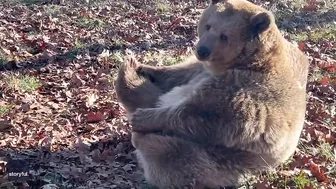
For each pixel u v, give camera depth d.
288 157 3.71
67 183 3.60
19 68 6.07
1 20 8.05
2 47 6.45
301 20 8.23
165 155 3.38
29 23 7.91
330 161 3.95
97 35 7.44
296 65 3.66
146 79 4.02
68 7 8.98
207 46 3.34
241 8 3.39
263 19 3.29
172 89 3.84
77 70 6.01
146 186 3.58
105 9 8.95
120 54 6.58
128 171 3.79
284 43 3.53
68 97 5.18
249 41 3.33
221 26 3.36
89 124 4.56
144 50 6.85
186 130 3.29
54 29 7.67
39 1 9.49
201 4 9.60
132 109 3.94
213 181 3.44
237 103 3.23
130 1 9.53
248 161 3.41
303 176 3.65
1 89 5.26
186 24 8.14
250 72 3.35
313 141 4.23
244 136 3.27
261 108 3.28
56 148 4.06
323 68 6.01
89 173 3.74
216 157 3.36
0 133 4.30
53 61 6.32
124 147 4.14
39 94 5.27
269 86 3.34
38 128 4.41
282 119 3.37
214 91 3.27
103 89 5.42
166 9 9.12
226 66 3.41
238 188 3.50
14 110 4.77
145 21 8.36
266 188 3.47
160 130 3.40
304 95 3.66
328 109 4.89
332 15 8.46
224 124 3.24
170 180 3.44
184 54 6.52
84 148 4.04
